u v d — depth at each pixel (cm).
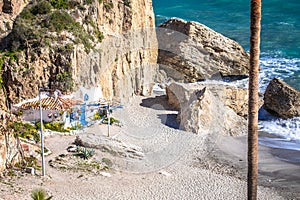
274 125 4459
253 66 1991
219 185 3184
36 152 3453
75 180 3102
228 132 4175
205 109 4253
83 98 4347
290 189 3188
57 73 4384
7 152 3173
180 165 3525
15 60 4341
